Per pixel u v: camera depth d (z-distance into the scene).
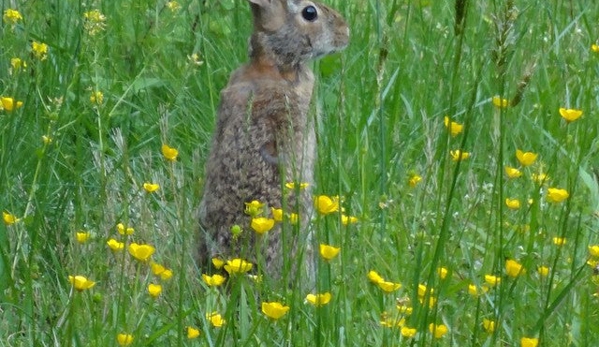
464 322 9.03
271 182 10.06
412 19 15.57
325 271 9.56
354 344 8.70
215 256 9.98
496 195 10.63
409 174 10.86
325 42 11.35
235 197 10.05
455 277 9.82
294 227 9.30
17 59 12.09
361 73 13.50
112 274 9.56
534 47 14.30
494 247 9.89
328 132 11.70
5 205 10.63
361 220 10.16
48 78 12.62
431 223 10.01
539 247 10.05
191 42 14.03
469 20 14.88
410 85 13.31
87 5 14.05
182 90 12.68
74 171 10.90
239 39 14.00
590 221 11.00
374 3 15.38
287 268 9.05
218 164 10.23
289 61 11.22
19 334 8.84
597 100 13.41
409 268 9.60
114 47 13.85
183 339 8.74
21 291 9.43
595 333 9.02
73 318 8.24
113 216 10.52
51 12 14.33
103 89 12.80
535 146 12.36
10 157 11.15
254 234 9.90
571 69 13.85
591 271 9.41
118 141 11.12
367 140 11.49
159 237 10.31
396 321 8.46
